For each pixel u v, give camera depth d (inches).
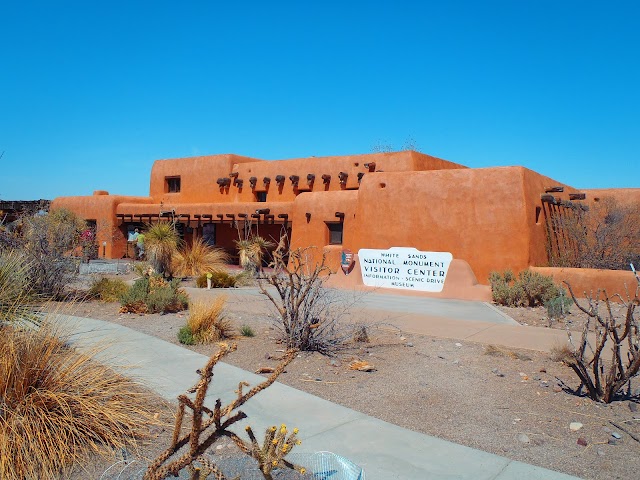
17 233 562.3
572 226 815.7
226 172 1258.6
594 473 179.2
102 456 182.7
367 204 831.1
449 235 748.6
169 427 208.2
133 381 253.1
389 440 202.1
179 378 275.9
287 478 164.9
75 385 207.2
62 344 249.6
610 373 249.0
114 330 392.5
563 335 406.0
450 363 322.3
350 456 187.8
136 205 1283.2
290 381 281.1
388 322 454.3
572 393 265.7
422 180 780.0
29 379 197.5
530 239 700.0
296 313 348.5
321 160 1125.1
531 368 313.6
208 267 864.3
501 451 197.0
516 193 701.9
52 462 174.1
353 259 739.4
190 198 1318.9
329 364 316.2
